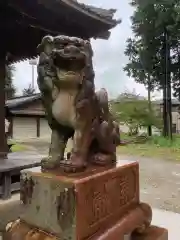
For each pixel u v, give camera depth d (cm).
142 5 1250
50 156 160
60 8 345
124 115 1501
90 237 139
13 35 461
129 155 983
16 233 150
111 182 163
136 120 1505
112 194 163
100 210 150
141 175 648
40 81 152
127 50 1459
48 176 144
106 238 142
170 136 1338
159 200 434
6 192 345
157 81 1438
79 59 139
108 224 154
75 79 142
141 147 1180
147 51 1363
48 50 145
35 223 148
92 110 155
